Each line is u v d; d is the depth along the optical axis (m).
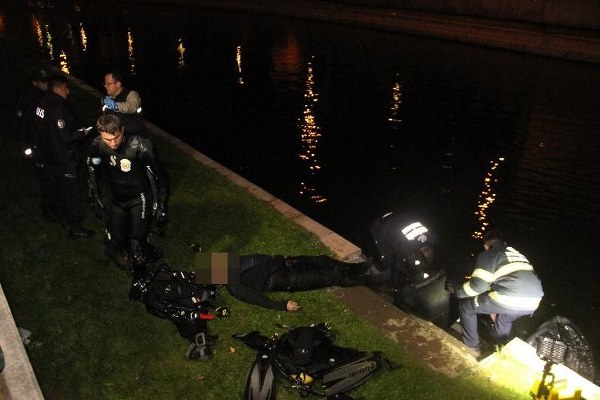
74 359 4.36
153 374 4.27
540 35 24.11
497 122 16.09
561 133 15.14
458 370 4.44
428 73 21.83
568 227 9.95
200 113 16.56
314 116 16.55
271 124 15.73
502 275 4.58
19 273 5.35
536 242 9.38
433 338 4.79
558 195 11.35
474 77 21.19
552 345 4.03
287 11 34.81
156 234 6.21
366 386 4.25
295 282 5.25
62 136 5.52
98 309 4.96
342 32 30.55
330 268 5.45
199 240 6.18
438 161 13.14
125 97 5.84
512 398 4.19
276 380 4.18
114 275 5.48
